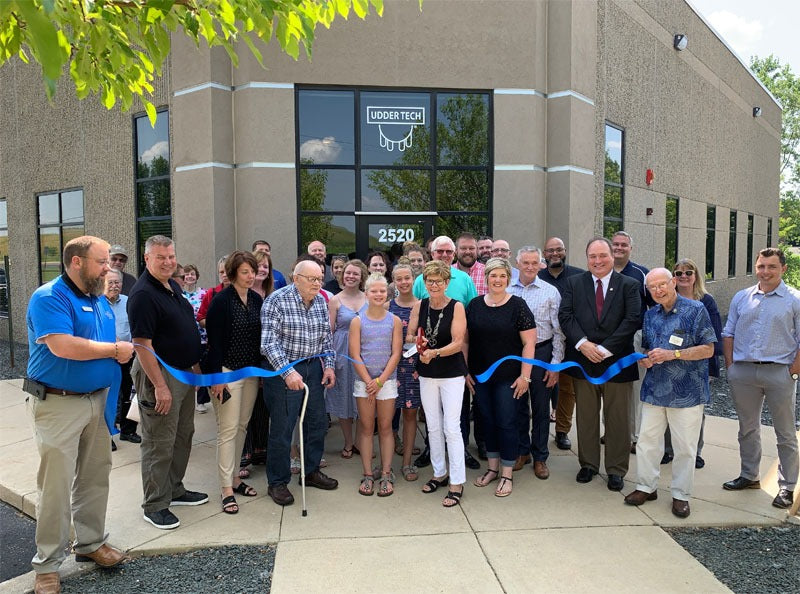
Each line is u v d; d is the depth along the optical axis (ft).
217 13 10.46
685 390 13.93
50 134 38.11
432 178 28.45
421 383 15.31
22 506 15.20
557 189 29.94
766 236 75.31
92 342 10.84
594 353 15.28
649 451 14.66
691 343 14.02
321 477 15.78
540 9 29.19
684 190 47.24
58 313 10.68
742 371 15.16
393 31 27.61
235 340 14.53
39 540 10.94
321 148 27.53
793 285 135.23
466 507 14.53
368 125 27.89
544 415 16.55
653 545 12.61
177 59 27.43
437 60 28.02
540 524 13.57
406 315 16.92
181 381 13.32
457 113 28.55
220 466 14.42
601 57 33.53
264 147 26.63
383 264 20.66
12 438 20.21
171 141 28.68
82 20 9.26
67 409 11.02
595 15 31.50
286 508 14.47
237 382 14.43
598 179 33.86
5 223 45.06
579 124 30.17
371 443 15.53
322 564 11.77
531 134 29.01
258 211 26.71
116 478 16.48
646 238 40.86
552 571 11.55
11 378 31.68
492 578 11.28
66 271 11.19
